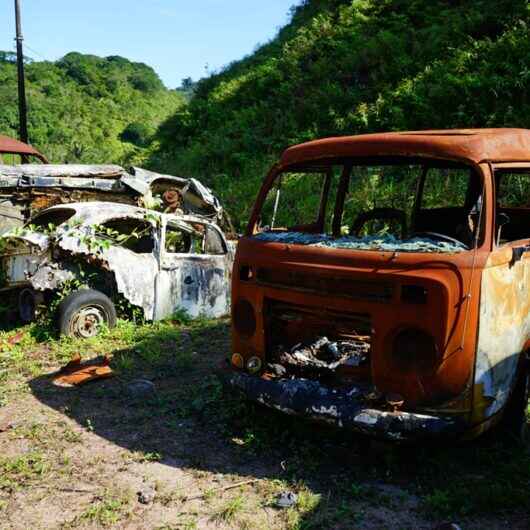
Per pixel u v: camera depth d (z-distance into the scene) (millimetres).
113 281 7949
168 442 4828
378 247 4234
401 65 17672
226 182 18719
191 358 6805
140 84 86562
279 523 3707
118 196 11086
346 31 22500
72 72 77312
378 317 4086
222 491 4078
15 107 53531
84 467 4406
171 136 27672
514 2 17078
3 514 3801
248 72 27016
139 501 3955
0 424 5141
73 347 7164
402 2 22047
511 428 4621
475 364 3924
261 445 4691
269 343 4770
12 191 10398
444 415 3967
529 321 4617
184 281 8320
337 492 4043
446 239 4359
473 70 15391
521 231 5715
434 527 3650
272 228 5348
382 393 4086
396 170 5777
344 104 18125
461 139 4293
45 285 7449
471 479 4168
